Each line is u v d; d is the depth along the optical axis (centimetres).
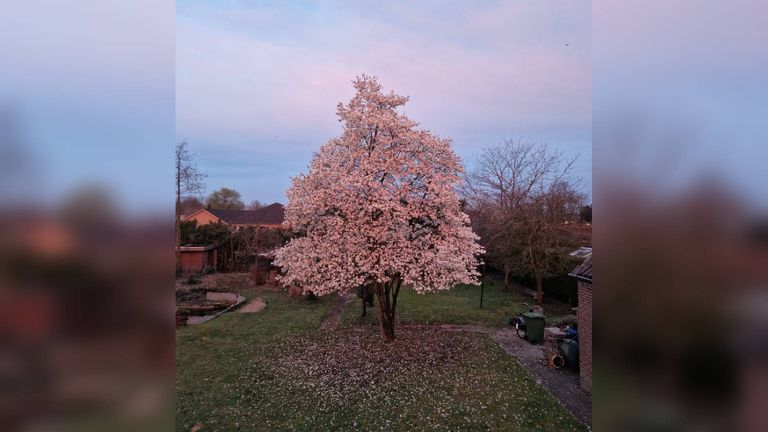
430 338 902
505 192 1777
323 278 756
